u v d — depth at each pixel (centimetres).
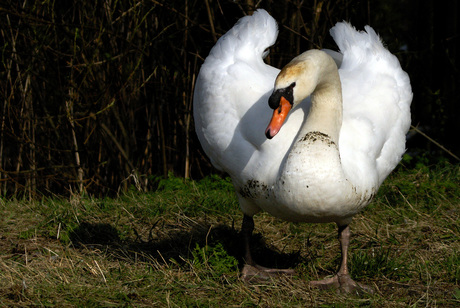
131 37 1154
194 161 1425
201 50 1327
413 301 736
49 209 1090
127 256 873
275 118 661
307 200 682
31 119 1227
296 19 1273
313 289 762
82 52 1168
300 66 671
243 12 1223
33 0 1259
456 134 1553
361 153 744
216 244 860
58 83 1227
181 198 1127
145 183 1309
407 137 1650
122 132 1273
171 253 900
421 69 1571
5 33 1200
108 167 1330
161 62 1281
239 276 809
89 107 1209
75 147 1269
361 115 779
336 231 988
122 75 1234
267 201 740
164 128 1364
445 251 891
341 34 894
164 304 694
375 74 845
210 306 689
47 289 715
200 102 855
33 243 909
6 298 693
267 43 892
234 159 784
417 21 1670
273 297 725
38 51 1191
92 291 716
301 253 911
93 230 981
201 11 1316
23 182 1340
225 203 1103
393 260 844
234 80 820
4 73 1270
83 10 1172
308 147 685
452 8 1608
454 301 734
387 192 1145
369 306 714
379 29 1520
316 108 712
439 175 1246
